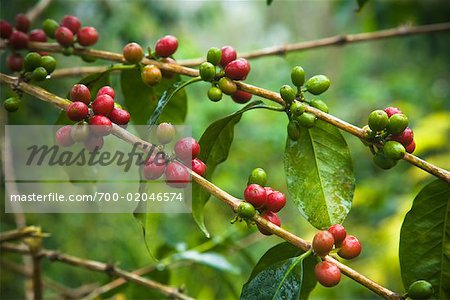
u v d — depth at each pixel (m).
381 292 0.44
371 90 2.71
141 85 0.63
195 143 0.49
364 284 0.44
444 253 0.50
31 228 0.65
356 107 2.66
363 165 2.34
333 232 0.46
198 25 2.21
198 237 0.82
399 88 2.66
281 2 3.63
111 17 1.69
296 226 1.93
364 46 3.31
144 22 1.81
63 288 0.90
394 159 0.47
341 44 0.80
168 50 0.57
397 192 1.93
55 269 1.43
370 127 0.48
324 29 3.69
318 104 0.51
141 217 0.53
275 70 2.35
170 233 1.46
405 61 3.15
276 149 2.07
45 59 0.53
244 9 3.55
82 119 0.49
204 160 0.55
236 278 1.06
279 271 0.47
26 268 0.88
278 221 0.48
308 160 0.53
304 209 0.52
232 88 0.52
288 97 0.50
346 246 0.46
